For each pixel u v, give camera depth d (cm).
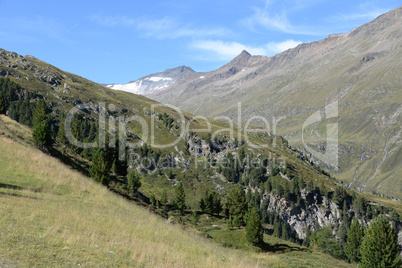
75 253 2005
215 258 3194
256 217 7306
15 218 2473
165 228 4300
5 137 6294
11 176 4522
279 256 6456
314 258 6831
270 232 18575
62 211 3216
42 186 4538
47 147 8088
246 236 7250
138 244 2691
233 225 9931
